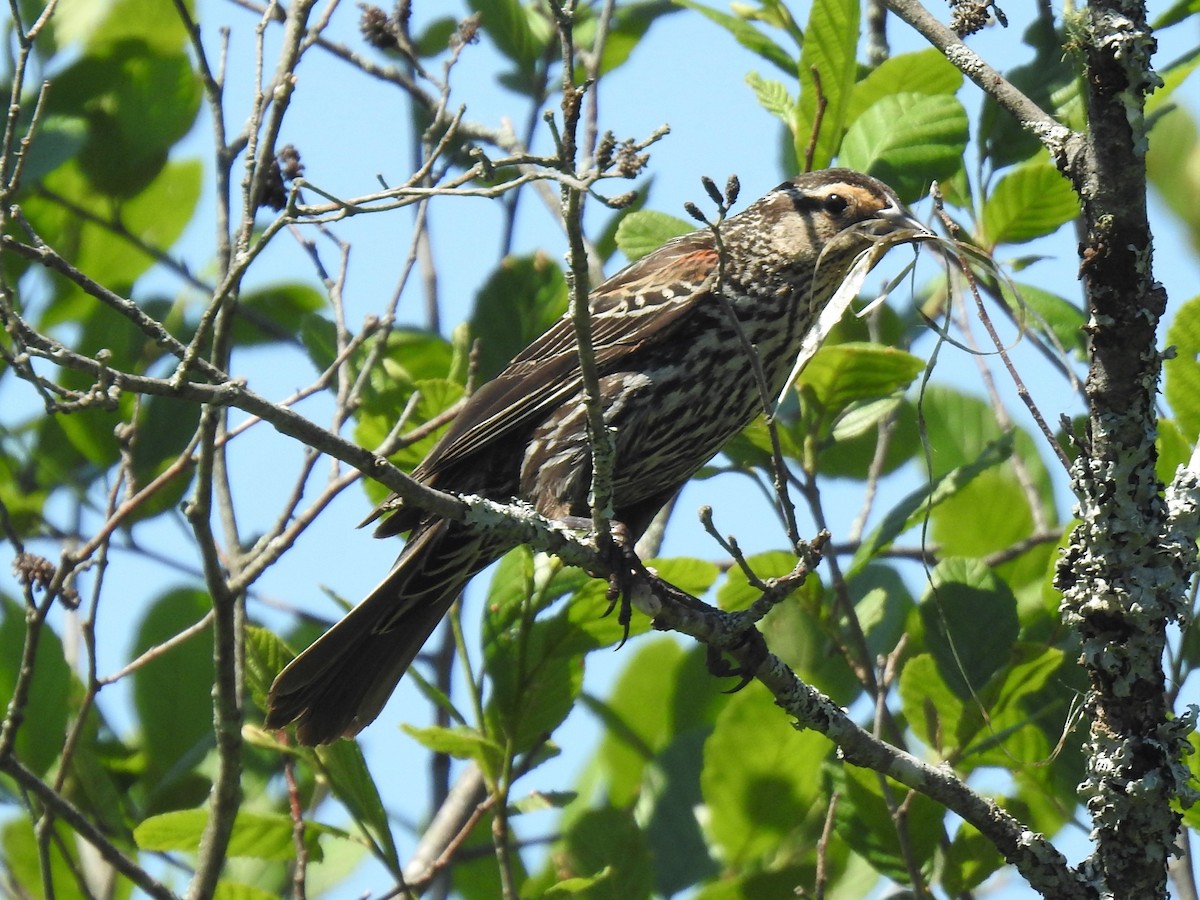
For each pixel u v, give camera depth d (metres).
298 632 11.52
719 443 10.16
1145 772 6.66
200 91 12.25
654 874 9.55
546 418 9.84
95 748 10.32
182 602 10.76
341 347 9.30
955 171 10.51
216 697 8.20
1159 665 6.66
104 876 9.80
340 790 8.95
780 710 9.73
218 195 9.02
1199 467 6.68
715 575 9.70
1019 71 10.48
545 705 8.98
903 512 9.08
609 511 7.37
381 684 9.31
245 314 12.38
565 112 6.18
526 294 11.58
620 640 8.92
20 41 7.30
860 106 11.12
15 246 5.75
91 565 8.67
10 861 9.91
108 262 12.30
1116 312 6.39
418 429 9.57
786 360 10.20
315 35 8.34
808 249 10.12
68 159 11.40
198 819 9.04
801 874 9.39
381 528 9.47
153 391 5.68
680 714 11.09
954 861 8.71
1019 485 11.55
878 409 10.00
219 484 9.45
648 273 10.17
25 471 11.73
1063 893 6.87
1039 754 9.13
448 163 9.49
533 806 9.16
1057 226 10.09
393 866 8.76
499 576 9.25
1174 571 6.59
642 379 9.81
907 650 10.14
